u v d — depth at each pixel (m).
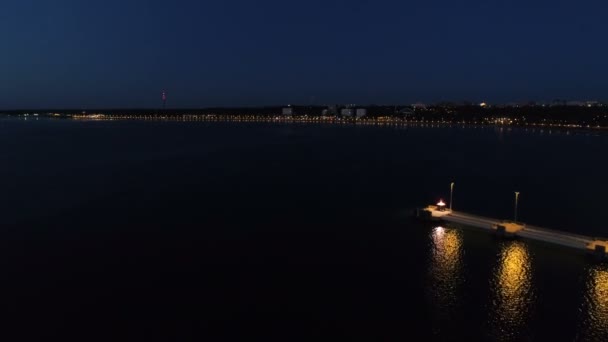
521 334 29.89
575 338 29.48
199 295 34.75
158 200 64.81
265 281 37.22
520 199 67.19
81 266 39.78
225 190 72.88
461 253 43.09
